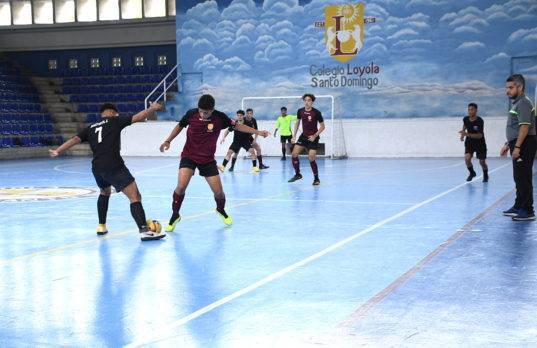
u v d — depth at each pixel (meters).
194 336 4.05
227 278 5.57
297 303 4.75
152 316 4.49
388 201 10.74
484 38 23.50
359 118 25.17
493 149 23.20
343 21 25.19
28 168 20.34
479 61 23.59
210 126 8.04
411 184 13.60
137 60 32.91
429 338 3.93
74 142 7.50
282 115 23.16
